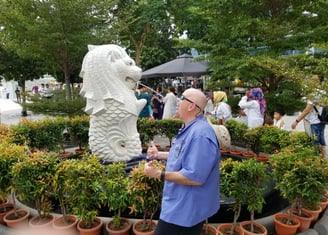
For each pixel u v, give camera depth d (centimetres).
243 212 338
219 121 637
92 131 438
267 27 704
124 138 440
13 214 337
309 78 405
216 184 212
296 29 729
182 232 207
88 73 422
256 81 843
